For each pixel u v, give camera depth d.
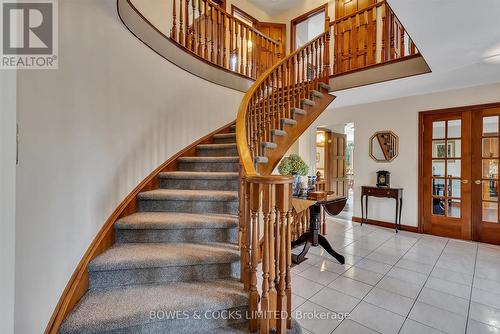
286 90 3.33
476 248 3.49
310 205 2.94
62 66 1.33
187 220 2.01
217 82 3.71
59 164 1.31
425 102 4.18
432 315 1.97
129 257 1.66
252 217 1.51
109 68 1.90
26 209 1.04
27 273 1.04
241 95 4.14
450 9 1.90
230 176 2.53
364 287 2.41
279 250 1.48
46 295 1.18
